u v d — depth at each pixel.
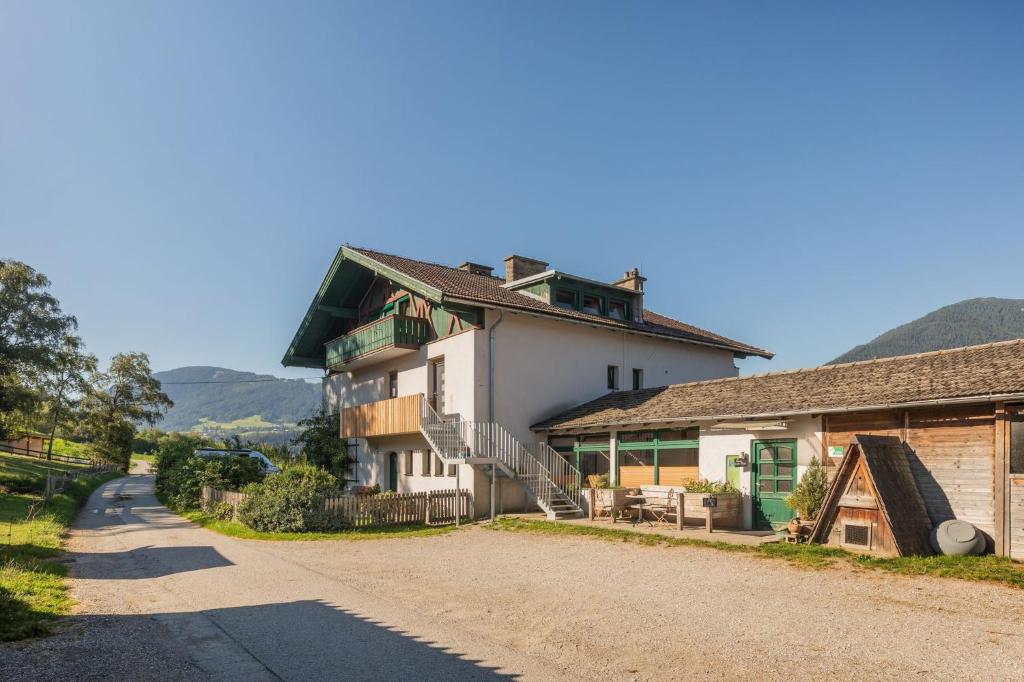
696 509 17.41
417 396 23.31
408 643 8.01
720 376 29.36
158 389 76.81
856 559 12.52
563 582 11.70
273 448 46.69
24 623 8.36
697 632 8.44
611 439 21.59
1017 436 12.52
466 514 21.77
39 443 73.19
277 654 7.55
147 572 12.80
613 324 25.05
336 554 15.20
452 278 25.25
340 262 28.05
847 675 6.81
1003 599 9.70
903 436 14.27
